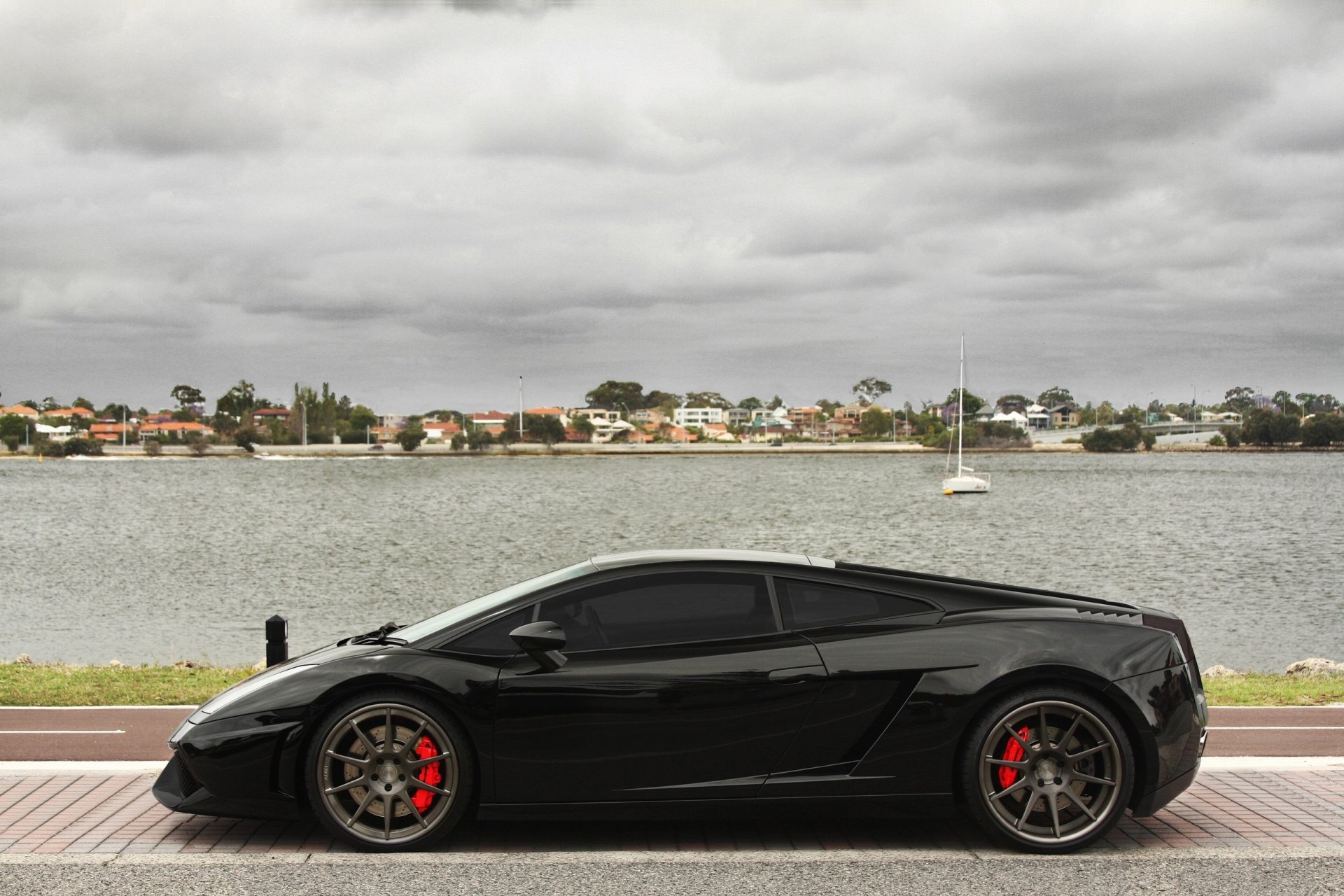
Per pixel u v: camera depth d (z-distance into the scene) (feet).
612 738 14.15
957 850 14.15
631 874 13.11
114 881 12.82
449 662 14.35
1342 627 73.56
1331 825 15.23
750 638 14.56
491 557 125.39
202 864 13.42
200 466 575.38
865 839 14.66
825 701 14.25
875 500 267.39
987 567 119.03
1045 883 12.78
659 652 14.43
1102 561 125.39
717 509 231.09
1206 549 140.67
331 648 15.81
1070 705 14.14
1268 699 27.27
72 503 246.06
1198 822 15.38
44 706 25.70
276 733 14.10
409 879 12.89
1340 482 370.12
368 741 14.16
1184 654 14.69
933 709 14.17
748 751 14.25
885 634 14.60
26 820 15.35
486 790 14.16
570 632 14.60
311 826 15.15
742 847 14.32
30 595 90.17
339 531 167.22
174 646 63.10
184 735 14.40
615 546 140.97
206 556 126.41
